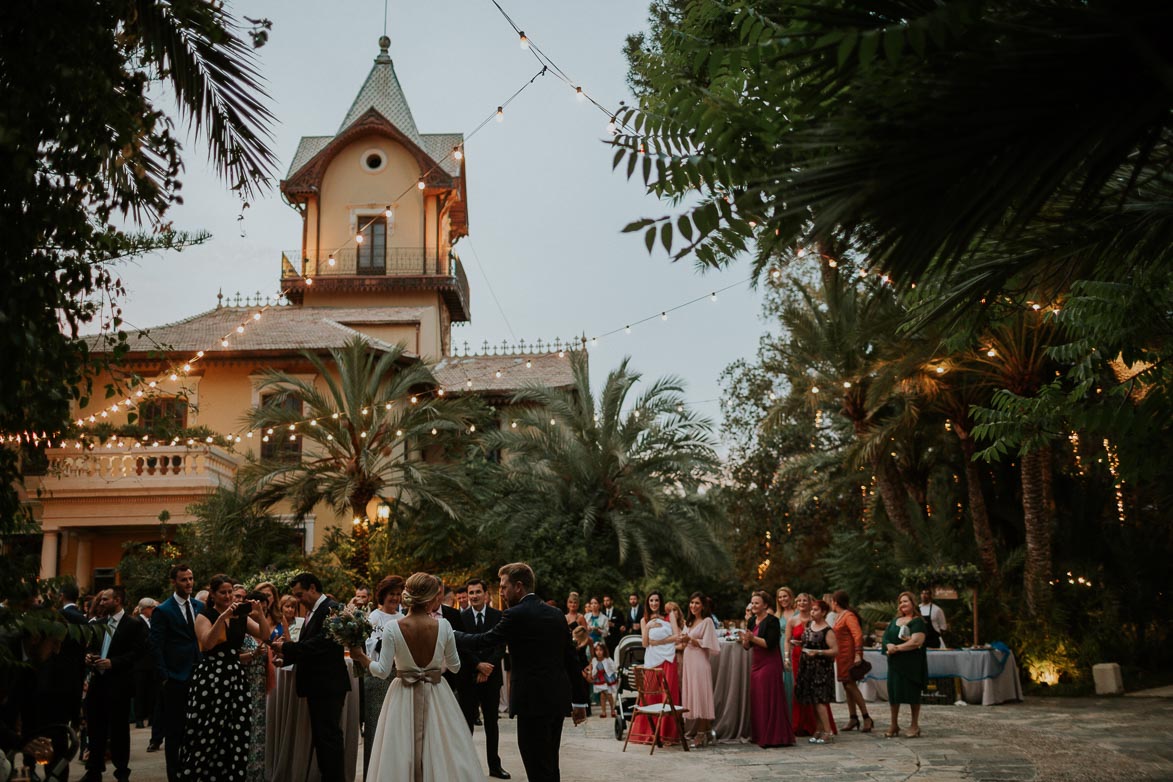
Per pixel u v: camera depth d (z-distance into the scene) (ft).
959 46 10.27
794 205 10.93
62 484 82.28
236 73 19.35
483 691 30.63
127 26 18.42
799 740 39.37
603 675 52.08
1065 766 31.76
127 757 30.53
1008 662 56.24
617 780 29.76
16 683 29.73
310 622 25.91
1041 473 64.69
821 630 40.34
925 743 38.19
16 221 15.89
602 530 86.99
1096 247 16.90
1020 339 53.11
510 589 23.95
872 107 10.72
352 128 118.11
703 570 86.84
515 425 91.40
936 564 65.26
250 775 25.61
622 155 13.88
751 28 12.82
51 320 16.69
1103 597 67.05
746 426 104.53
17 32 15.39
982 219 10.50
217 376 95.40
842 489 88.53
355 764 28.84
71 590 29.50
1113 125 10.17
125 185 18.66
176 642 28.19
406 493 94.07
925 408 69.72
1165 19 9.65
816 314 72.74
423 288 116.37
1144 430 25.07
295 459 86.69
